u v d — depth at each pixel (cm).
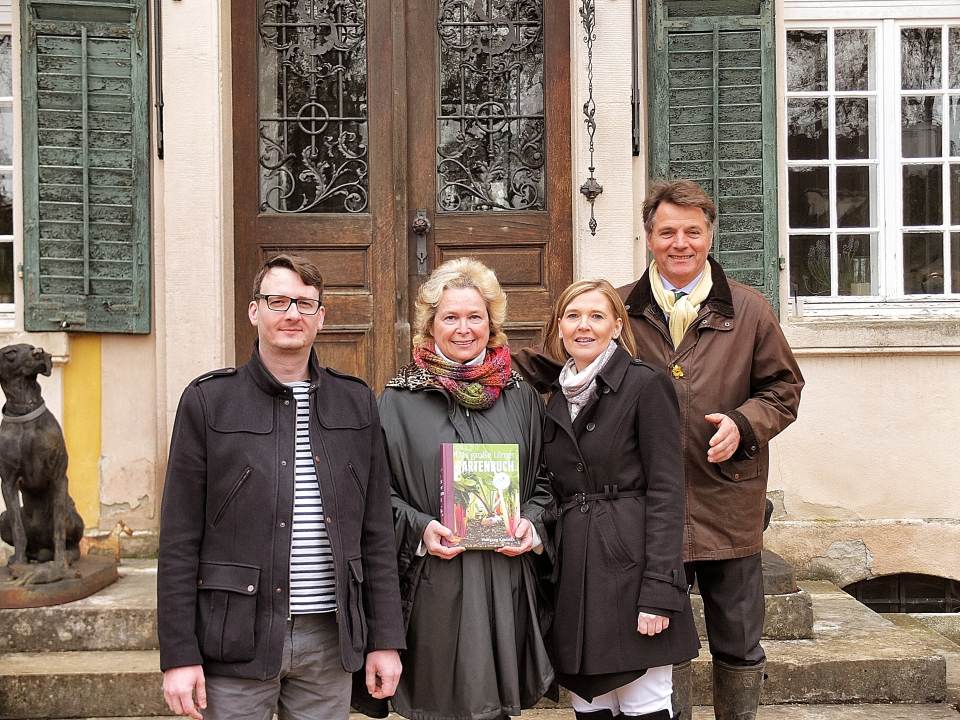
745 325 297
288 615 229
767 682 374
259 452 232
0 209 519
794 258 526
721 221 491
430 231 502
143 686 365
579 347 265
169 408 470
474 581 251
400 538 254
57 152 482
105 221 484
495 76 504
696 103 490
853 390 498
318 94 500
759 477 296
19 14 484
